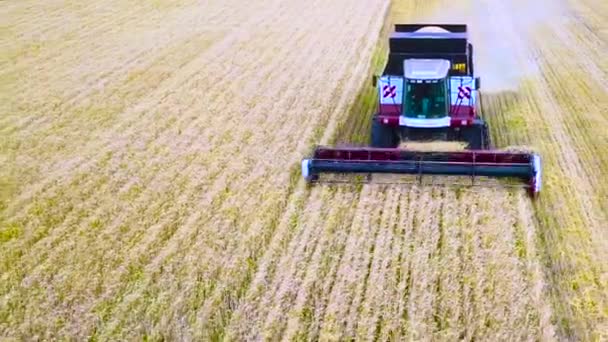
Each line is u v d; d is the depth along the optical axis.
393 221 11.67
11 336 9.16
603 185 13.02
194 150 14.98
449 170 12.45
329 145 14.98
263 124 16.36
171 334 9.17
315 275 10.23
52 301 9.83
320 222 11.77
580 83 19.02
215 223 11.82
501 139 15.27
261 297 9.83
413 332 8.96
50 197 12.95
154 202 12.66
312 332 9.05
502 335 8.90
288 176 13.51
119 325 9.35
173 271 10.46
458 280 10.03
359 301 9.61
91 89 19.23
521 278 10.07
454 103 13.41
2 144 15.53
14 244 11.34
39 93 18.98
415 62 13.49
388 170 12.63
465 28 15.80
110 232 11.65
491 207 12.02
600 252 10.82
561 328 9.16
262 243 11.16
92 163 14.41
